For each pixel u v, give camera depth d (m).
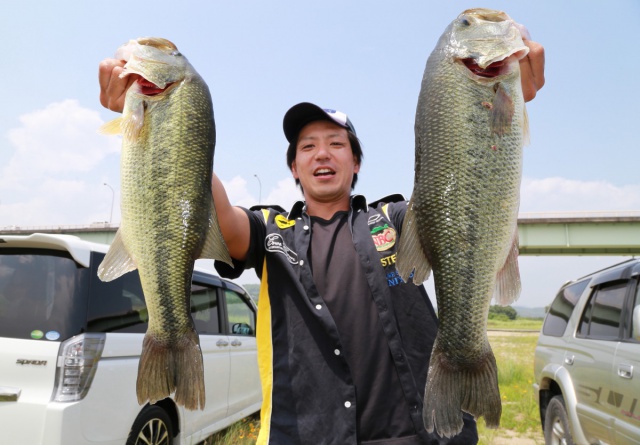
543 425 5.82
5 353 3.96
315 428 2.37
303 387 2.45
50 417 3.77
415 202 2.46
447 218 2.38
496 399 2.26
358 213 2.83
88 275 4.29
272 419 2.44
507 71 2.43
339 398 2.40
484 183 2.36
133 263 2.59
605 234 26.69
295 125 3.03
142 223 2.56
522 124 2.42
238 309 7.34
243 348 6.79
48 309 4.13
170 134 2.59
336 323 2.53
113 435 4.18
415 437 2.35
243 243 2.79
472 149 2.37
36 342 4.00
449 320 2.36
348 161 2.96
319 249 2.71
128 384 4.39
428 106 2.45
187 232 2.56
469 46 2.44
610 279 4.91
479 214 2.36
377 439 2.36
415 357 2.50
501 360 14.73
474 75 2.41
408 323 2.55
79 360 3.98
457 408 2.25
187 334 2.51
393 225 2.76
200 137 2.64
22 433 3.79
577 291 5.68
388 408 2.40
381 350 2.47
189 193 2.58
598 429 4.47
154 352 2.47
